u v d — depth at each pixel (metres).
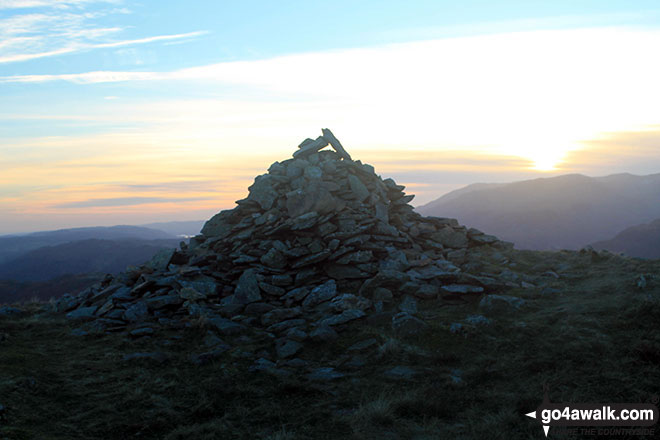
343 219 18.27
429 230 20.67
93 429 7.95
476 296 14.98
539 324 12.39
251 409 9.08
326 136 23.25
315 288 15.73
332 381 10.39
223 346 12.28
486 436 7.49
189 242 21.41
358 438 7.73
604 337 11.07
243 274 16.14
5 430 7.28
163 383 10.09
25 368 10.20
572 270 17.61
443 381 10.02
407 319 12.80
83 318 14.88
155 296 15.53
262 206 20.27
